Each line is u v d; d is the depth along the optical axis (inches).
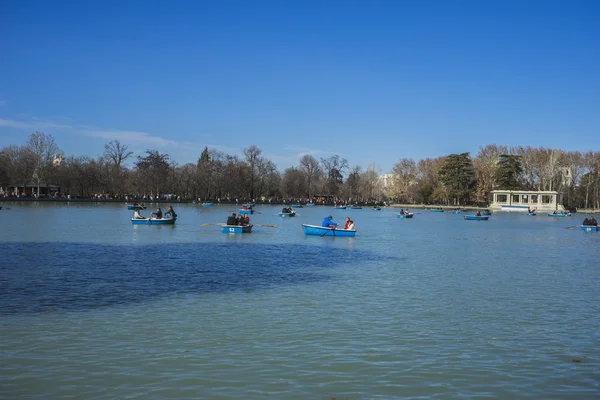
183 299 867.4
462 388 522.9
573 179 6368.1
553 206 5743.1
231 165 6525.6
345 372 556.7
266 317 762.2
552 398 505.0
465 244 1956.2
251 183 6747.1
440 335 692.1
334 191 7696.9
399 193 7539.4
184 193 6604.3
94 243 1665.8
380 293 949.2
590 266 1359.5
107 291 913.5
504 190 6023.6
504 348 644.1
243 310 800.9
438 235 2380.7
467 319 774.5
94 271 1114.7
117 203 5310.0
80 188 5836.6
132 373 542.0
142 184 6023.6
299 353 610.9
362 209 5994.1
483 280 1109.7
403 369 568.7
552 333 709.9
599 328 737.0
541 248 1847.9
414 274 1177.4
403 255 1547.7
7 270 1104.2
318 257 1453.0
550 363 595.5
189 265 1235.9
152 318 743.7
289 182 7450.8
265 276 1111.6
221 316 762.8
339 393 504.7
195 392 499.8
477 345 653.9
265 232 2256.4
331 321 748.6
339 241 1953.7
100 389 502.0
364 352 618.8
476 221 3750.0
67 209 3821.4
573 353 629.9
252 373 548.4
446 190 6688.0
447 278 1128.2
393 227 2935.5
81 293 891.4
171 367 560.1
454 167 6545.3
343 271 1203.2
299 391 507.2
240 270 1183.6
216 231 2225.6
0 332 664.4
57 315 748.0
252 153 6855.3
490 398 502.0
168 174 6304.1
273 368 563.5
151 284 987.3
